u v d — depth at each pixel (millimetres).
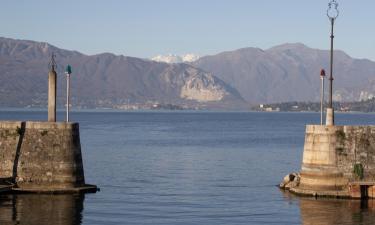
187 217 57062
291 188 68375
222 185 78062
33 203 59375
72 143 63562
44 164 63125
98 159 108188
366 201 61656
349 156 63062
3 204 58531
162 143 151750
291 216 56812
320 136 63500
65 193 63062
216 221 55406
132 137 175125
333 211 57906
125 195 68500
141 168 96000
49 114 64875
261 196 68438
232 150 132125
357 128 63250
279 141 162125
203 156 117812
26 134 63562
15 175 63094
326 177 63312
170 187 76000
